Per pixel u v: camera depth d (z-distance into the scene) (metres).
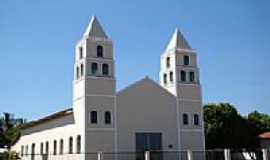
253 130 70.12
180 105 52.06
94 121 46.00
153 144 48.94
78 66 48.97
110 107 47.22
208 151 45.22
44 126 59.19
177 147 50.31
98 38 48.66
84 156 44.59
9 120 88.06
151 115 49.66
